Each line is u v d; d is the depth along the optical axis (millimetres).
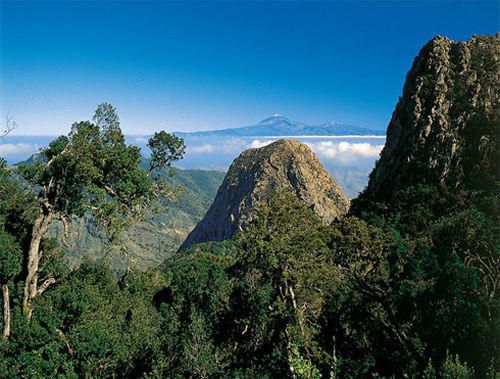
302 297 32594
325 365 27688
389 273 33531
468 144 71062
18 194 37688
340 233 40188
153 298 73375
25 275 36344
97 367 35219
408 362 21766
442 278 24125
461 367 15977
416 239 42062
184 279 67312
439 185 69188
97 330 35500
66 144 34344
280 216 32688
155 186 38188
